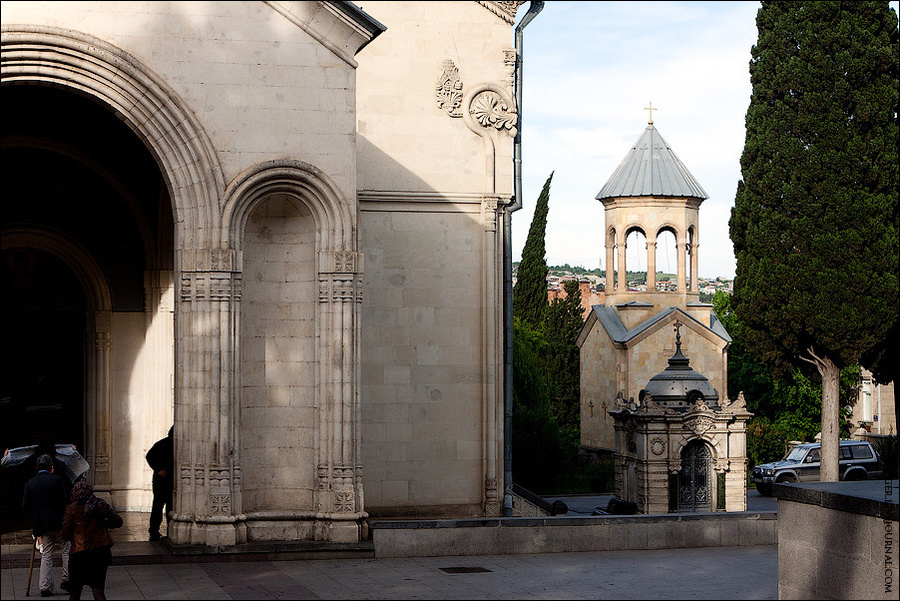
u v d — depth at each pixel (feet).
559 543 65.57
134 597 49.93
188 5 59.93
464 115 80.74
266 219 62.13
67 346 76.69
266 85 60.64
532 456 161.99
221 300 59.00
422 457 78.89
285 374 61.82
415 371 79.20
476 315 80.23
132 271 76.95
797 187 126.93
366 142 79.46
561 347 218.59
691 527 68.80
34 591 52.19
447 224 80.23
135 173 76.23
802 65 126.52
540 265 222.07
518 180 85.92
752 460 187.01
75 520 47.60
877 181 126.31
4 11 56.90
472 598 50.75
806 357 132.67
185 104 59.52
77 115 74.23
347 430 60.59
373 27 61.72
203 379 58.85
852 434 197.06
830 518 49.26
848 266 125.59
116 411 76.48
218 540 58.18
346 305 60.95
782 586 52.44
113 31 58.90
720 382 193.47
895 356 103.91
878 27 126.21
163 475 62.64
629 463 119.14
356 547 60.18
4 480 73.77
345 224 61.26
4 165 74.74
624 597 51.42
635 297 199.82
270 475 61.46
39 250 75.92
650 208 198.08
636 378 193.57
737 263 133.80
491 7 81.30
